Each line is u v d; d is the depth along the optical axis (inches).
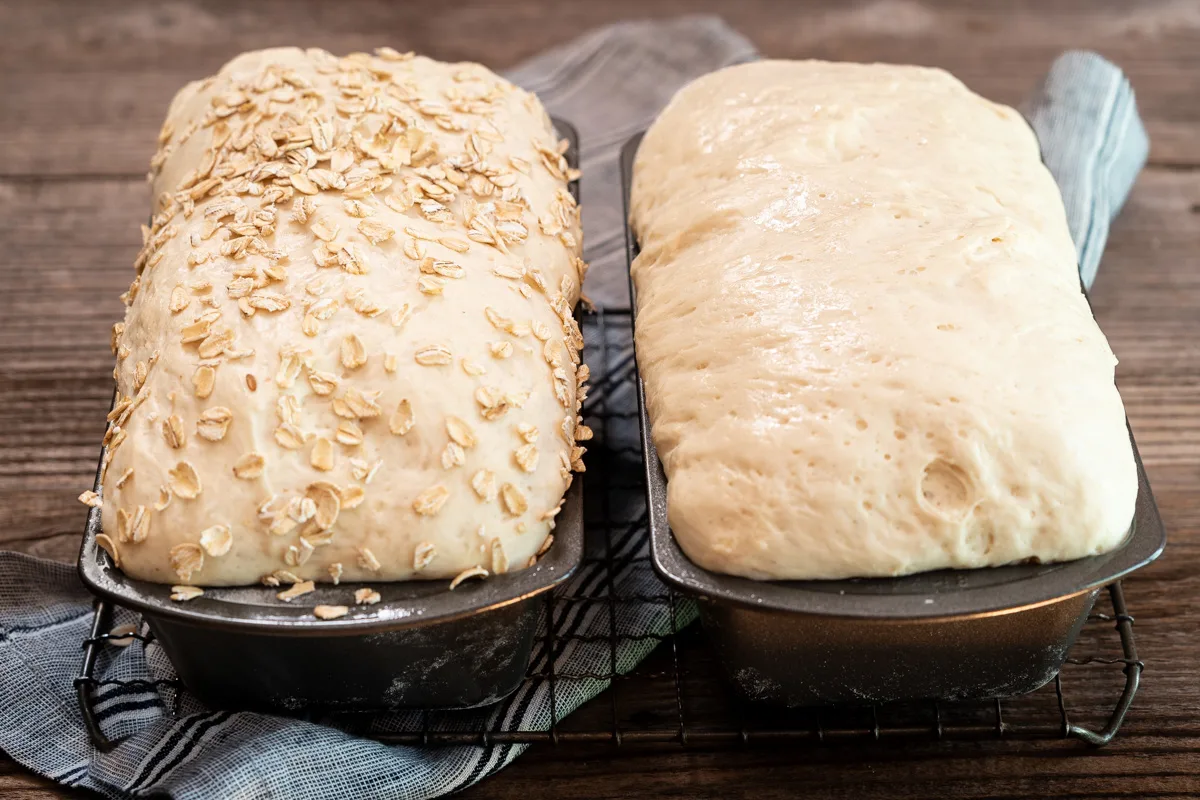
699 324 18.4
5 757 18.7
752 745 18.8
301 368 17.4
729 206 19.4
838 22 30.5
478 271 18.7
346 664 17.7
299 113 20.5
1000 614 16.8
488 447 17.4
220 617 16.8
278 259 18.4
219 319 17.9
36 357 23.7
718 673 19.6
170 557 17.0
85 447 22.5
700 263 19.1
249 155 20.0
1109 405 17.4
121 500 17.3
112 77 28.8
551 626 19.6
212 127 20.8
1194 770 18.6
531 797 18.5
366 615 16.9
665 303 19.1
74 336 24.0
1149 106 28.3
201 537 16.9
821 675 17.9
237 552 17.0
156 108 28.2
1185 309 24.5
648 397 18.8
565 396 18.4
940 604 16.6
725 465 17.2
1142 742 18.8
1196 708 19.1
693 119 21.2
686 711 19.2
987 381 17.1
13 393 23.2
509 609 17.5
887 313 17.6
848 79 21.4
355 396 17.3
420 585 17.3
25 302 24.6
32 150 27.2
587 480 21.7
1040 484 16.8
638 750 18.8
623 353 23.6
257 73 21.5
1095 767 18.6
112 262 25.2
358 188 19.3
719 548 17.0
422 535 17.1
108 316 24.4
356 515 17.1
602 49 29.0
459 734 18.4
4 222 25.9
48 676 19.1
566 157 22.5
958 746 18.8
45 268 25.1
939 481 17.0
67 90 28.5
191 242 18.8
